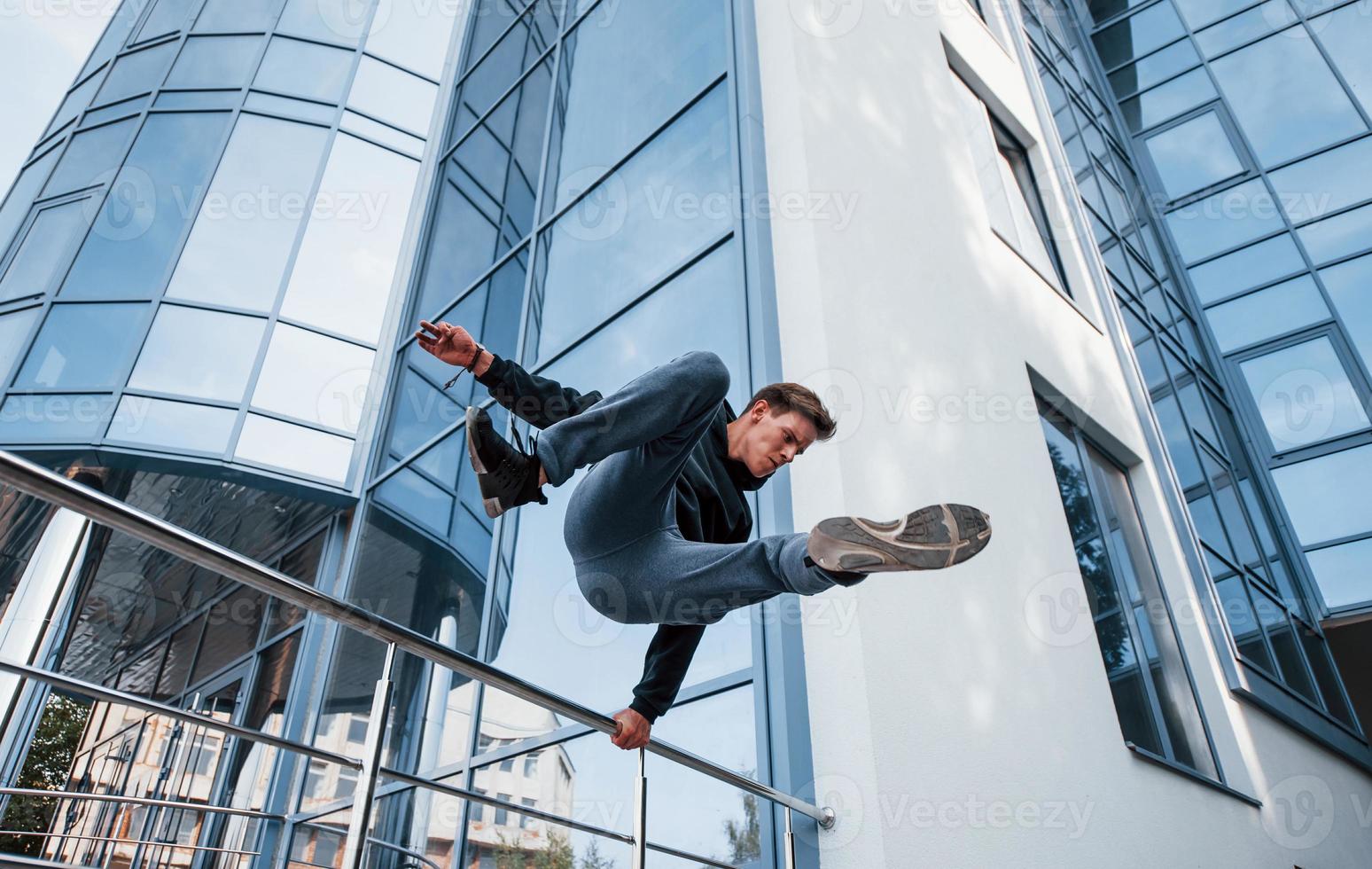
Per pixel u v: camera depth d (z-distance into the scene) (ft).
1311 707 23.57
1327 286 33.58
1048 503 16.67
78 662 34.37
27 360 25.98
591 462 5.59
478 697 16.21
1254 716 20.16
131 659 33.60
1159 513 21.36
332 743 21.12
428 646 6.75
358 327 28.58
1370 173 34.73
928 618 12.28
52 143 34.55
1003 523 15.02
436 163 30.22
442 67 36.55
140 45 35.58
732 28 17.69
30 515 25.21
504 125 26.08
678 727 12.19
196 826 24.29
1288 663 24.45
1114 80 43.37
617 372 16.29
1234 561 24.94
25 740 20.74
